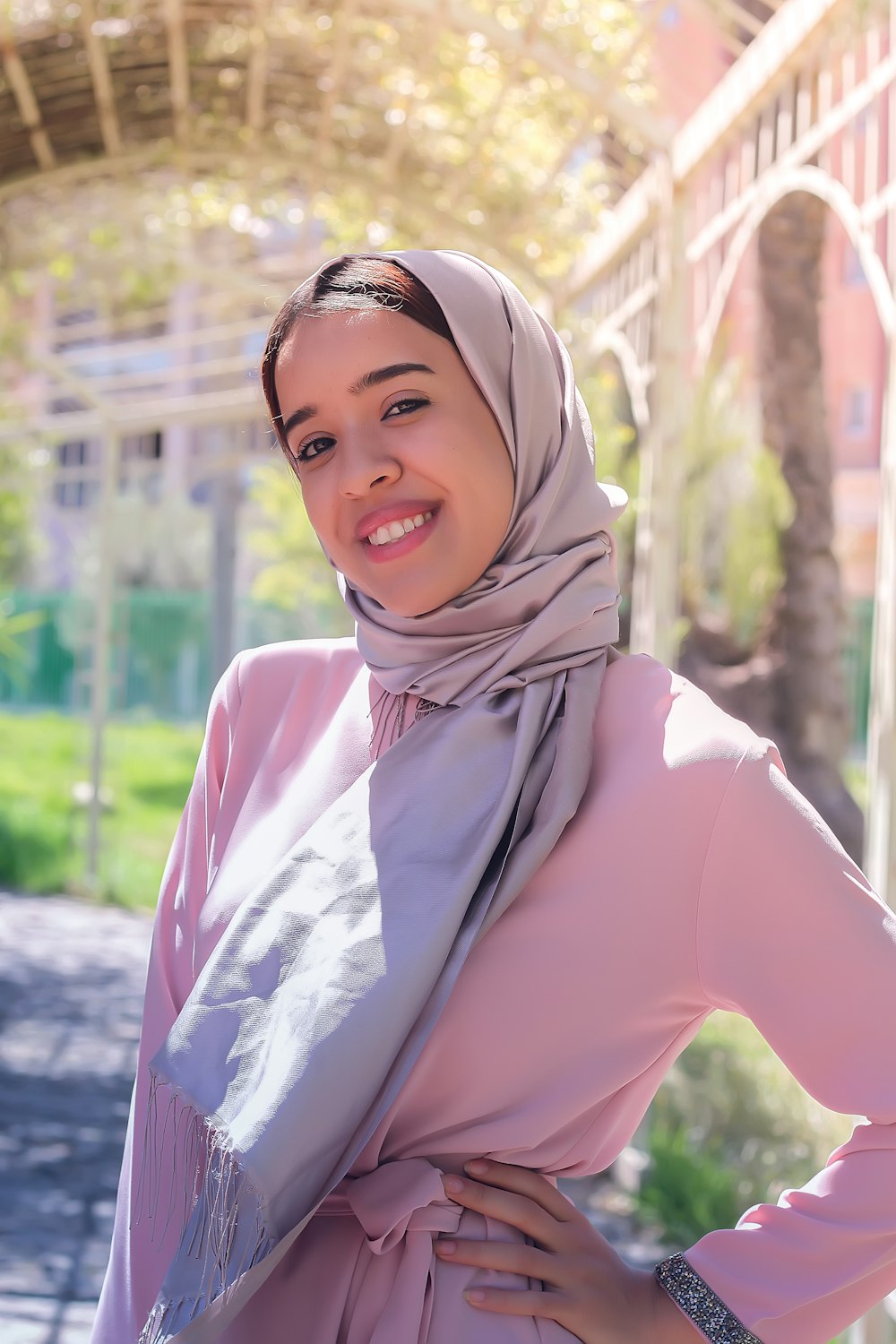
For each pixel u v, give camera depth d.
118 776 13.74
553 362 1.59
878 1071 1.33
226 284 7.12
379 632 1.58
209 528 23.28
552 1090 1.43
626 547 7.40
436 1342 1.36
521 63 4.34
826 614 9.48
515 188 5.04
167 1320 1.33
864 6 3.22
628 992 1.42
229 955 1.44
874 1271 1.36
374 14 4.39
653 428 4.43
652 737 1.46
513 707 1.51
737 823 1.38
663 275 4.38
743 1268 1.38
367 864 1.44
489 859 1.40
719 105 4.04
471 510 1.50
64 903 8.65
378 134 5.09
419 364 1.49
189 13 4.46
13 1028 5.95
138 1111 1.58
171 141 5.15
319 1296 1.40
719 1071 4.42
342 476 1.50
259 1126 1.31
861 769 11.69
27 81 4.64
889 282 3.12
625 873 1.41
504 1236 1.42
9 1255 3.72
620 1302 1.39
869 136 3.25
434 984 1.37
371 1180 1.41
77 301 7.26
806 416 9.57
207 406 8.58
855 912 1.37
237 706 1.75
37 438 9.32
